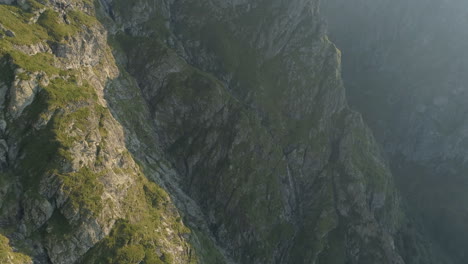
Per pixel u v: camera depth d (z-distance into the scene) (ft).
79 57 377.09
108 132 340.80
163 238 330.13
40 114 296.92
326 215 518.37
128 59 486.79
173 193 410.72
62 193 281.74
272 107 550.77
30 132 293.23
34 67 309.63
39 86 308.40
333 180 560.20
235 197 456.04
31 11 357.20
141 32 517.14
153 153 426.92
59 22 372.17
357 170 570.46
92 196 293.64
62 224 278.26
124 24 508.94
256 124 503.20
